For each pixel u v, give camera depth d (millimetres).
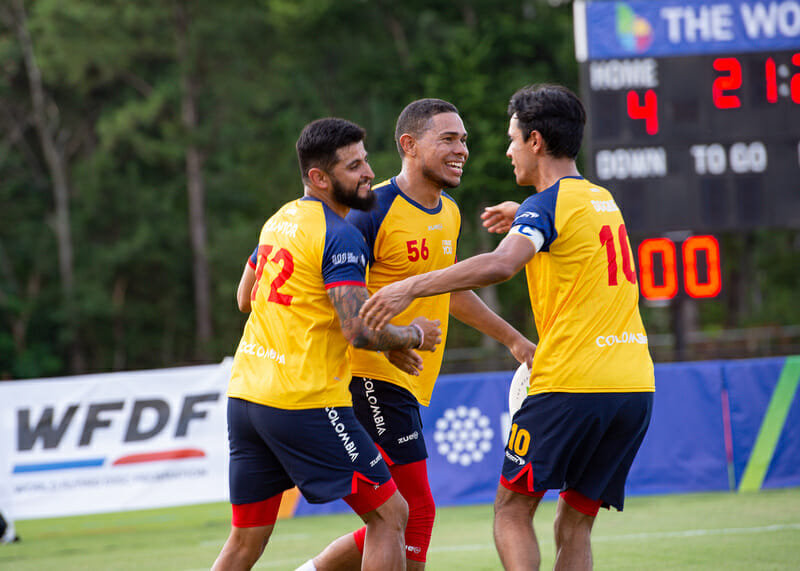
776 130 43438
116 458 30844
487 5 112688
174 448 31266
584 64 43812
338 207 14031
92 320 119750
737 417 32438
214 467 31484
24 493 30156
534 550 13414
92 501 30578
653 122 43656
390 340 13344
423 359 15891
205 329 120438
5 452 30141
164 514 36625
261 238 14125
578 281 13258
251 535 13992
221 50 119250
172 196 129625
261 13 120312
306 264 13219
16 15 125812
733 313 127375
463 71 98375
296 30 120750
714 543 22078
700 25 43719
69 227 125938
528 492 13664
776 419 32438
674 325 45969
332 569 15258
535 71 103000
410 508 15430
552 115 13688
